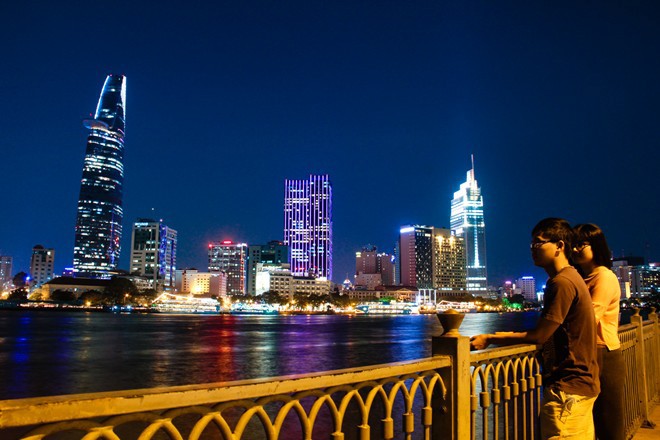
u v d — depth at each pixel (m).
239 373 51.59
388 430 4.24
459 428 4.79
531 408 6.60
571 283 4.89
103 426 2.63
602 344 6.14
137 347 79.75
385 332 126.06
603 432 6.17
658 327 12.80
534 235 5.34
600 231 6.71
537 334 4.86
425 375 4.70
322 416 27.44
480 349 5.21
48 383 45.50
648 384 11.16
